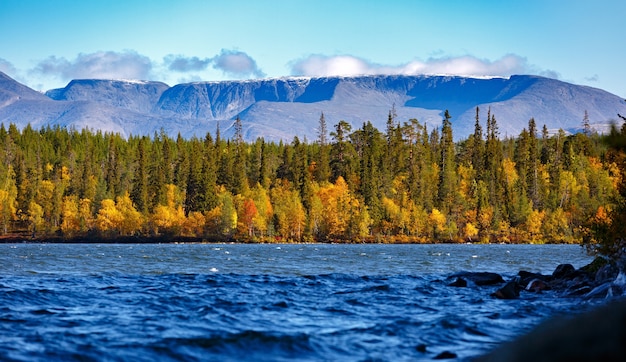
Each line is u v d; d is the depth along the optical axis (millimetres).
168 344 14609
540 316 20094
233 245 143125
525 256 86438
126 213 166500
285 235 161375
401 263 64438
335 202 162500
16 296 24719
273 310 21688
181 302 23734
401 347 14648
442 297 26875
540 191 171250
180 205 167625
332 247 127562
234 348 14312
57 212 171125
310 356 13719
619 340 6324
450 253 96125
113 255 83188
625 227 28609
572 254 94375
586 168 171750
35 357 13312
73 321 18594
